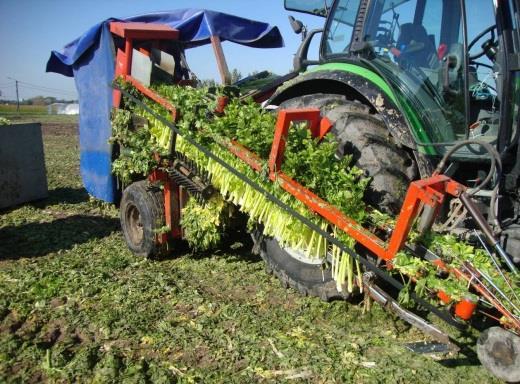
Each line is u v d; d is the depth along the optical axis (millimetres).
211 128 4340
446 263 3180
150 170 5148
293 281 4309
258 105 4512
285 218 3898
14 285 4410
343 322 3838
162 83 5480
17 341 3465
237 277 4727
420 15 4078
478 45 3873
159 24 5910
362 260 3400
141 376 3082
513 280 3160
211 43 5871
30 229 6246
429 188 3055
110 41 5719
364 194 3775
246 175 4113
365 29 4383
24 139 7480
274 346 3469
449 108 3932
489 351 3010
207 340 3537
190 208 5008
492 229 3432
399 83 4008
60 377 3096
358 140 3820
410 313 3299
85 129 6418
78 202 7773
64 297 4176
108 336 3566
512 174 3840
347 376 3133
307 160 3713
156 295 4258
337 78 4242
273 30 6551
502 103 3740
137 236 5410
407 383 3102
